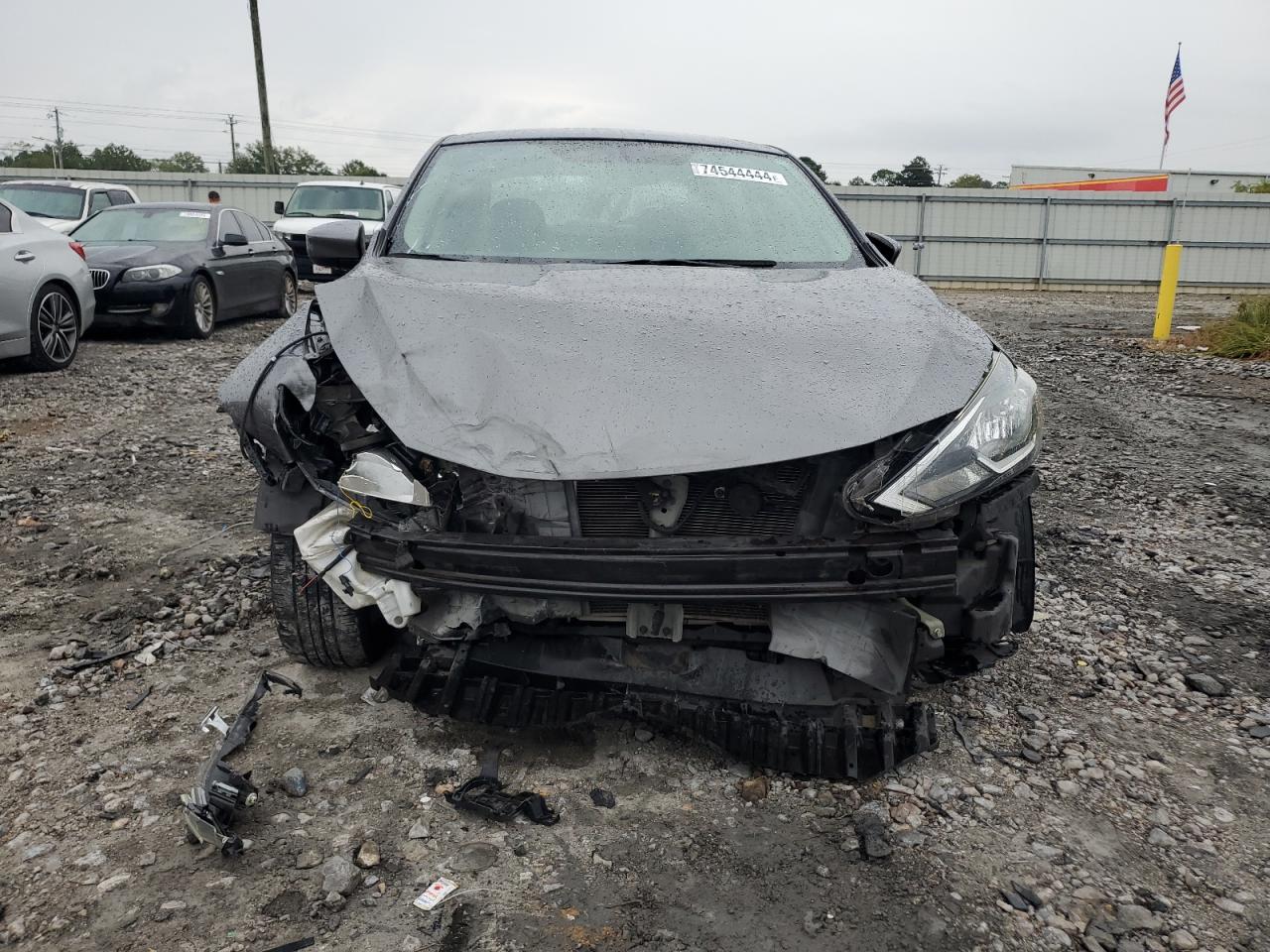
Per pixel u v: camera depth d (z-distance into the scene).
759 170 3.97
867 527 2.36
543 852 2.33
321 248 3.48
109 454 5.93
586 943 2.04
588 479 2.26
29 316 8.25
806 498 2.43
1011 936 2.10
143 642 3.42
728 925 2.11
